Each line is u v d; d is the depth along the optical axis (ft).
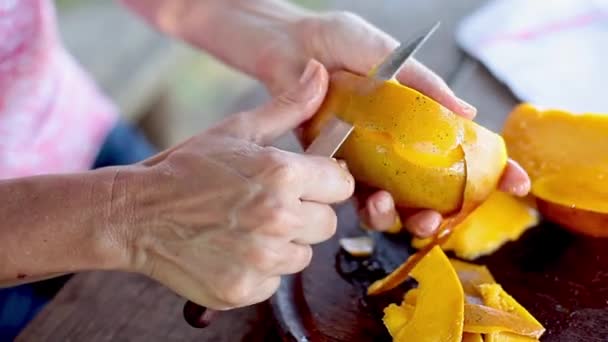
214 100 4.95
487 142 2.31
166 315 2.46
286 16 2.78
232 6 2.86
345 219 2.61
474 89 3.01
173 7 2.96
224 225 2.14
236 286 2.15
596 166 2.44
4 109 3.14
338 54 2.61
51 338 2.43
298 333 2.35
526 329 2.25
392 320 2.30
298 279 2.47
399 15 3.41
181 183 2.17
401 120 2.26
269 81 2.78
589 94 2.92
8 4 3.02
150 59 4.26
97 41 4.29
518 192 2.38
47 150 3.26
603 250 2.46
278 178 2.13
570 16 3.18
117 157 3.49
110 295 2.51
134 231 2.19
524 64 3.05
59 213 2.20
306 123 2.41
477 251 2.48
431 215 2.37
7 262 2.21
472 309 2.27
